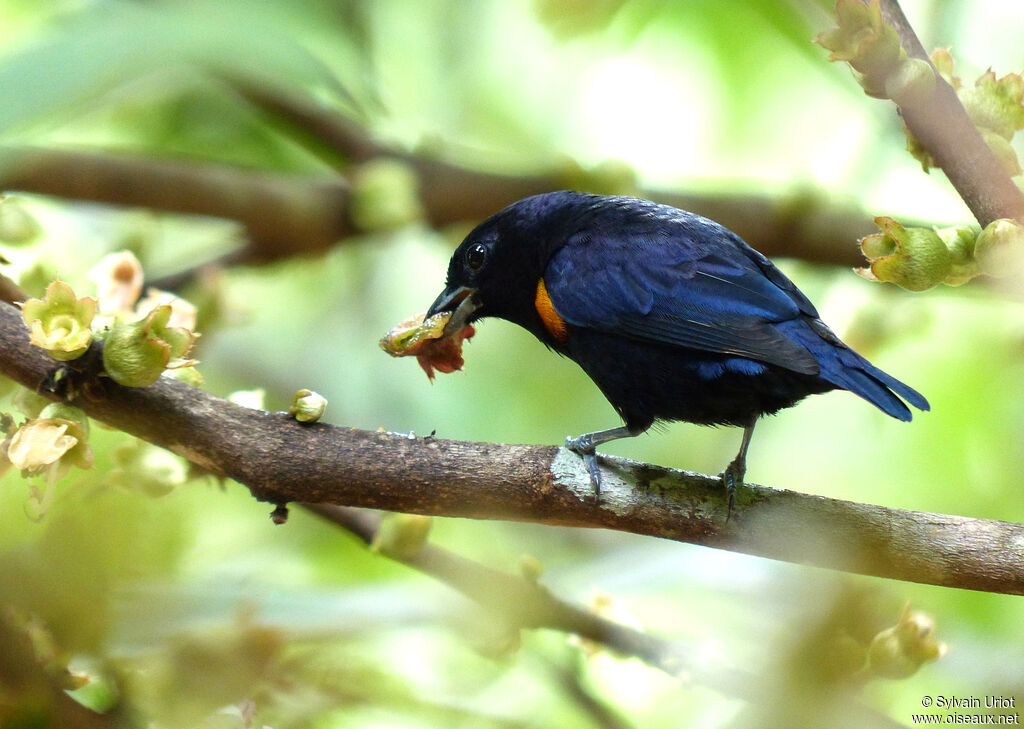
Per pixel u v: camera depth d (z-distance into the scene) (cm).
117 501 637
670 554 927
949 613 1064
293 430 698
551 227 1016
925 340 1309
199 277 1219
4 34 975
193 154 1274
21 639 589
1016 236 639
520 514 721
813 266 1274
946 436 1298
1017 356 1269
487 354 1416
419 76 1358
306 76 733
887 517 716
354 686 727
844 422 1362
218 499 998
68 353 640
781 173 1451
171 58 670
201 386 740
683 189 1311
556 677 889
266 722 680
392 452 703
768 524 722
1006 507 1270
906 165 1453
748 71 1381
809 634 637
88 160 1135
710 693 958
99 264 734
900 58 680
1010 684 874
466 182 1261
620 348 942
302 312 1418
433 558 787
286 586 795
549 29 1001
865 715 621
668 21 1335
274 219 1227
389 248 1438
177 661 644
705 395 909
